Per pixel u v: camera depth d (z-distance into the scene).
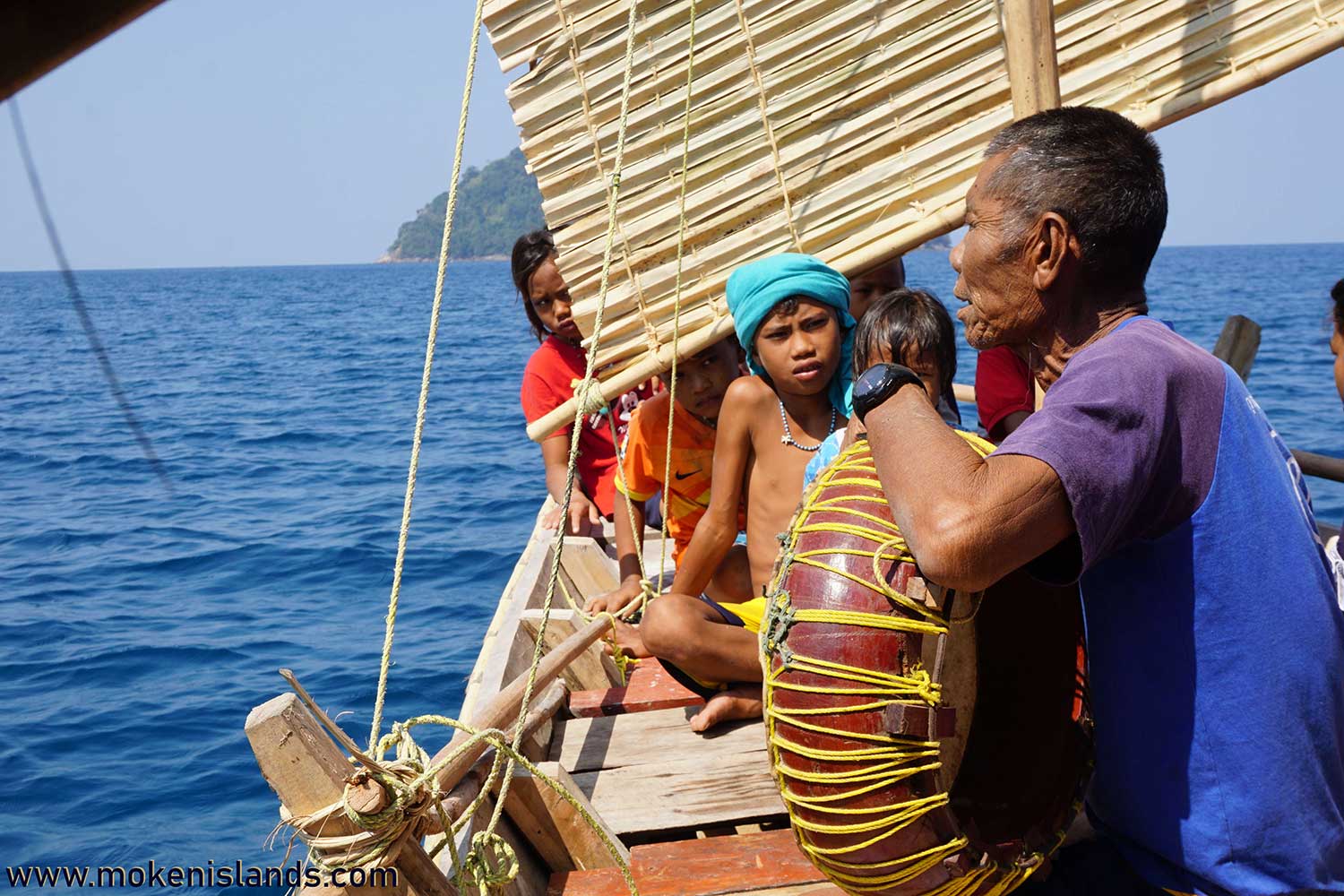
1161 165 1.90
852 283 4.64
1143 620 1.83
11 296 95.25
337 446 18.11
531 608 4.46
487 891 2.38
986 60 3.55
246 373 30.94
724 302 3.79
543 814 2.84
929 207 3.61
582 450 6.08
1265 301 50.34
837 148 3.67
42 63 0.50
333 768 2.07
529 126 3.81
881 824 1.87
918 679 1.87
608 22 3.71
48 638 8.41
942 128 3.61
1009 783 2.08
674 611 3.55
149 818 5.58
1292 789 1.78
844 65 3.65
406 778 2.18
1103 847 2.04
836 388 3.63
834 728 1.87
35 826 5.51
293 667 7.65
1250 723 1.77
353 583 9.84
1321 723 1.80
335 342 41.88
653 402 4.64
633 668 4.41
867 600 1.88
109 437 19.38
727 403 3.72
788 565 1.99
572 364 5.91
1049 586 2.13
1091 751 2.05
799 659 1.90
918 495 1.70
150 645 8.19
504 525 11.93
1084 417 1.69
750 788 3.25
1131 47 3.51
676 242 3.79
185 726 6.70
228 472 15.84
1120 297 1.89
